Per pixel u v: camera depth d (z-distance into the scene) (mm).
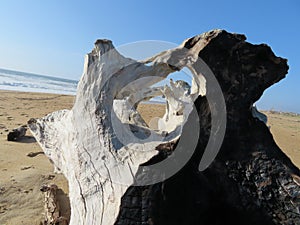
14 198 4406
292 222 2201
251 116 2520
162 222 2258
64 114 3924
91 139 2697
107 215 2334
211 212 2475
